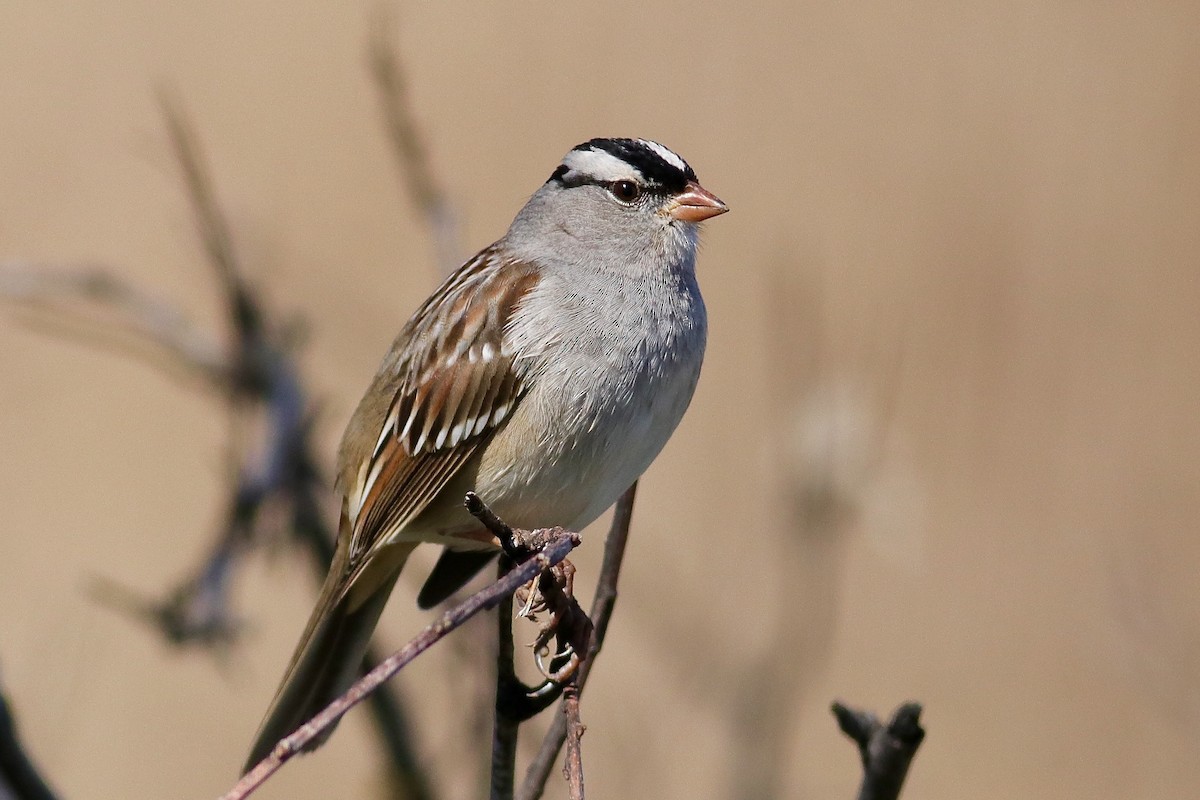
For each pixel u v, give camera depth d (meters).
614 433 8.23
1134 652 10.71
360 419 8.74
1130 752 13.49
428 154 9.24
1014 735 13.66
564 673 5.88
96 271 9.35
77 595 12.41
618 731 10.34
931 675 14.09
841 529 10.07
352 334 12.24
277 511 8.96
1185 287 16.56
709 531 12.55
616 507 6.93
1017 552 14.73
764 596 10.52
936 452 15.41
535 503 8.38
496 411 8.25
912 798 13.18
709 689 10.34
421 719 9.52
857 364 11.22
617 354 8.20
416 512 8.33
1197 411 15.55
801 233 16.58
